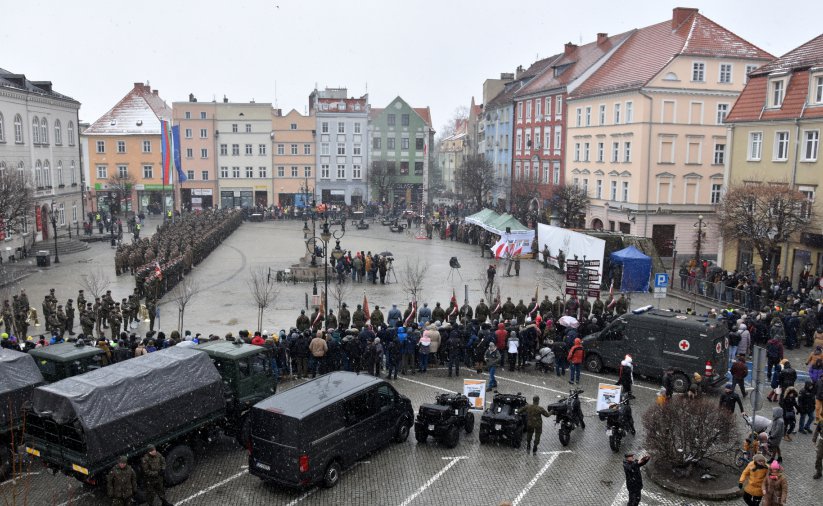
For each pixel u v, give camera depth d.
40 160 57.28
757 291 33.00
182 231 53.53
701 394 19.75
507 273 44.00
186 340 22.09
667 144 53.53
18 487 15.45
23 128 54.03
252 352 17.98
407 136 94.81
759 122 40.09
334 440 15.59
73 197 65.06
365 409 16.67
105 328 29.55
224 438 18.59
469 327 25.25
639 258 39.44
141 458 14.70
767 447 15.22
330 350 23.53
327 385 16.69
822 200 36.25
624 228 56.03
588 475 16.25
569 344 23.95
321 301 32.19
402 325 26.28
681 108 53.34
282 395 15.88
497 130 88.31
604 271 40.75
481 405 19.86
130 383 14.81
